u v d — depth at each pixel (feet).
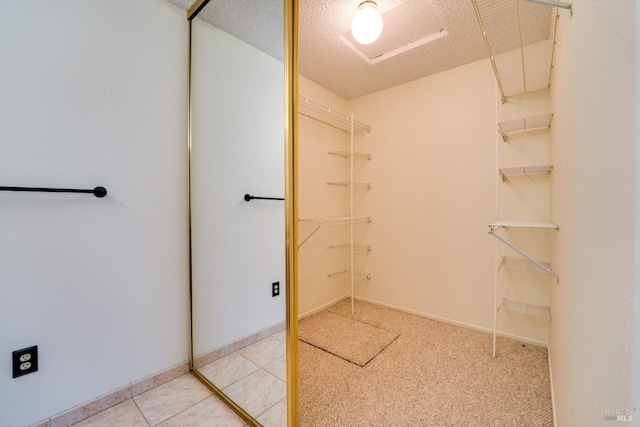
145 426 4.17
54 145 4.03
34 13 3.85
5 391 3.69
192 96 5.44
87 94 4.31
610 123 1.84
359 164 9.80
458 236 7.79
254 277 4.84
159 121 5.11
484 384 5.16
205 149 5.33
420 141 8.45
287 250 3.92
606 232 1.91
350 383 5.24
